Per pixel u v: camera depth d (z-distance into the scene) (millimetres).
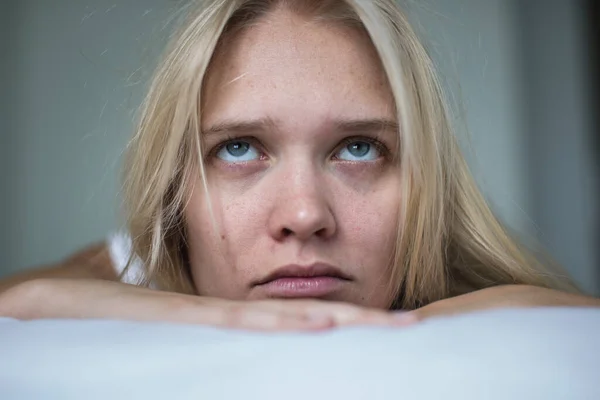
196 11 693
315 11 651
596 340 301
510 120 1901
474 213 797
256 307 434
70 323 373
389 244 655
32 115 1829
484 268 817
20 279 838
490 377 262
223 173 650
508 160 1890
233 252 642
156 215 725
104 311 472
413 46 717
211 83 651
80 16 1825
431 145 707
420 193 680
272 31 647
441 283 723
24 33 1832
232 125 636
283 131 628
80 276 895
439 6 1887
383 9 697
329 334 321
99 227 1820
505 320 337
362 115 637
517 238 897
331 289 623
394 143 657
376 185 651
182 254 745
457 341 297
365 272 641
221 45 651
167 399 260
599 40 1785
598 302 524
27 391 281
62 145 1825
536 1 1877
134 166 788
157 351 301
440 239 716
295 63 635
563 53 1843
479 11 1899
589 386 263
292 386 259
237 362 281
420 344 293
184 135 685
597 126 1794
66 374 287
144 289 521
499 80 1906
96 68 1816
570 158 1831
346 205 635
